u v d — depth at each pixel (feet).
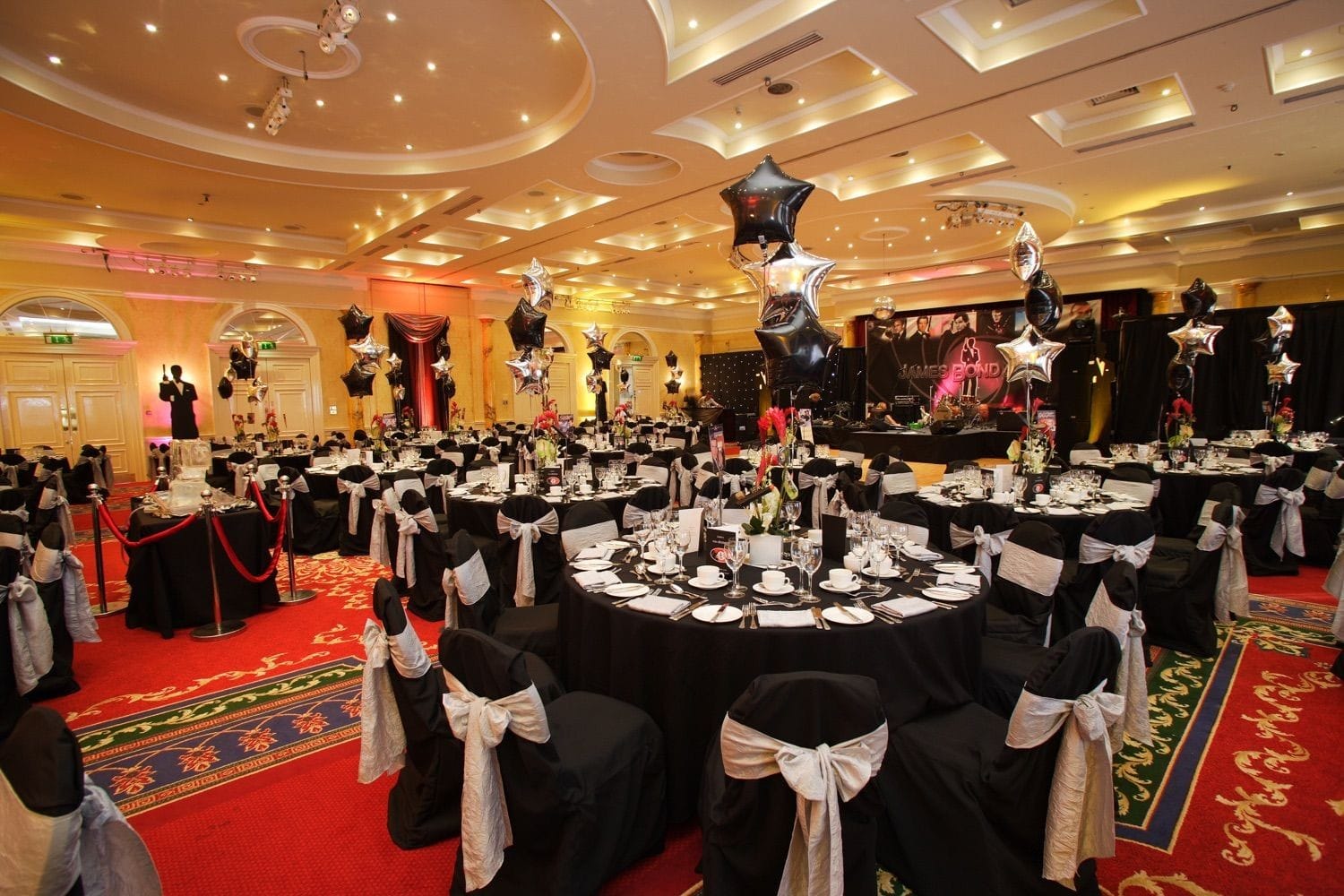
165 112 21.15
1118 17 15.21
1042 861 6.22
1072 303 45.73
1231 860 7.52
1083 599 11.82
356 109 21.09
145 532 14.85
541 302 19.77
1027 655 9.29
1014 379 17.12
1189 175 27.55
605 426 48.73
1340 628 11.81
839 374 59.26
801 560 8.36
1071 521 14.25
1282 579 17.98
